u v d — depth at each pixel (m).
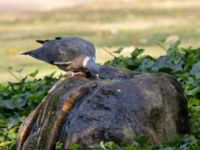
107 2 37.28
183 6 35.47
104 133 9.91
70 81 10.66
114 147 9.77
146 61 13.17
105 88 10.20
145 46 24.34
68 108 10.32
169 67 12.70
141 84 10.32
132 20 31.36
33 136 10.60
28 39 27.41
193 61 13.03
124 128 9.95
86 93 10.38
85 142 9.89
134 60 13.46
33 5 37.16
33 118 10.83
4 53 24.86
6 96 13.31
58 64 11.22
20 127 10.99
